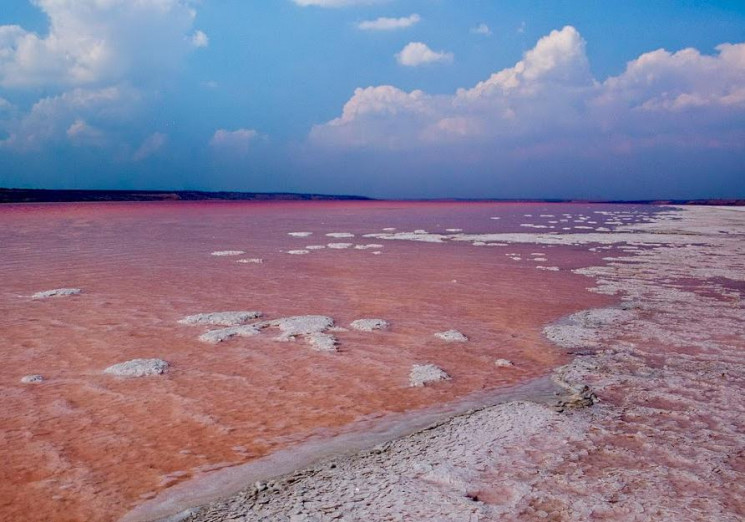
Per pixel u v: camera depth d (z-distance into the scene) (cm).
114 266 1675
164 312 1102
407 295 1305
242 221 3809
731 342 923
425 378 754
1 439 559
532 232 3150
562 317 1110
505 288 1406
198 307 1147
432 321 1070
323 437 572
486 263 1852
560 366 812
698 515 425
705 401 667
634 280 1527
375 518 419
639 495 453
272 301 1217
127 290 1314
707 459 518
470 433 575
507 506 435
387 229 3278
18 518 425
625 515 424
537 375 778
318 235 2809
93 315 1072
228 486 474
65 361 803
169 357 829
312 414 632
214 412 633
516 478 480
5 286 1348
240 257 1923
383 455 529
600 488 464
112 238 2480
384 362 823
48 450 537
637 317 1098
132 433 577
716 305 1202
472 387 729
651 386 721
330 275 1571
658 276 1595
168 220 3744
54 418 611
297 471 498
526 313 1140
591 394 695
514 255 2077
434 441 557
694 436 569
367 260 1891
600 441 555
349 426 600
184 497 456
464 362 831
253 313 1088
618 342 933
